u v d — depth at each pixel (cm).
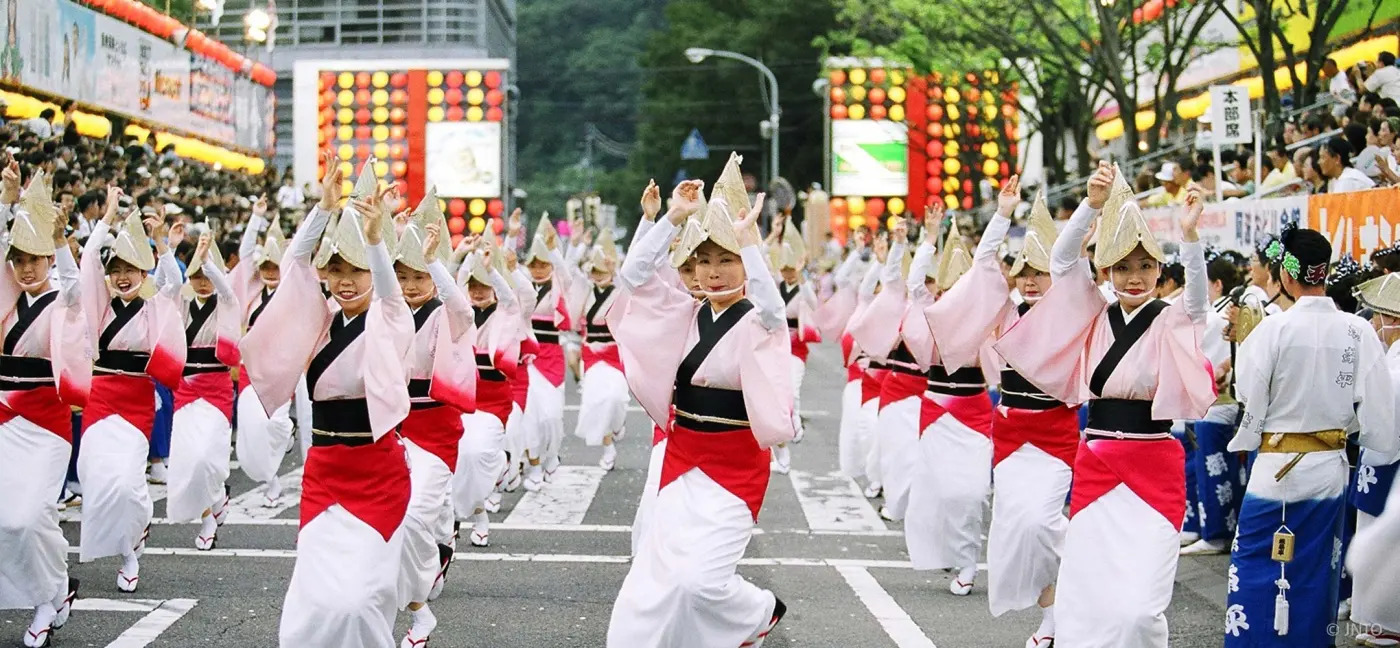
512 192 4953
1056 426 848
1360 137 1305
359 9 4953
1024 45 2433
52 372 811
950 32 2530
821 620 888
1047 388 748
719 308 689
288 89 4869
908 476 1145
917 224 3123
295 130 3203
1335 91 1714
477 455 1088
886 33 2789
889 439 1157
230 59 2867
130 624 848
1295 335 731
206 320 1077
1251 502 748
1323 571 735
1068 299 738
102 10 2169
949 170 3659
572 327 1472
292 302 682
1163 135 2602
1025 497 841
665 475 693
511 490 1381
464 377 850
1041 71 2783
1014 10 2391
